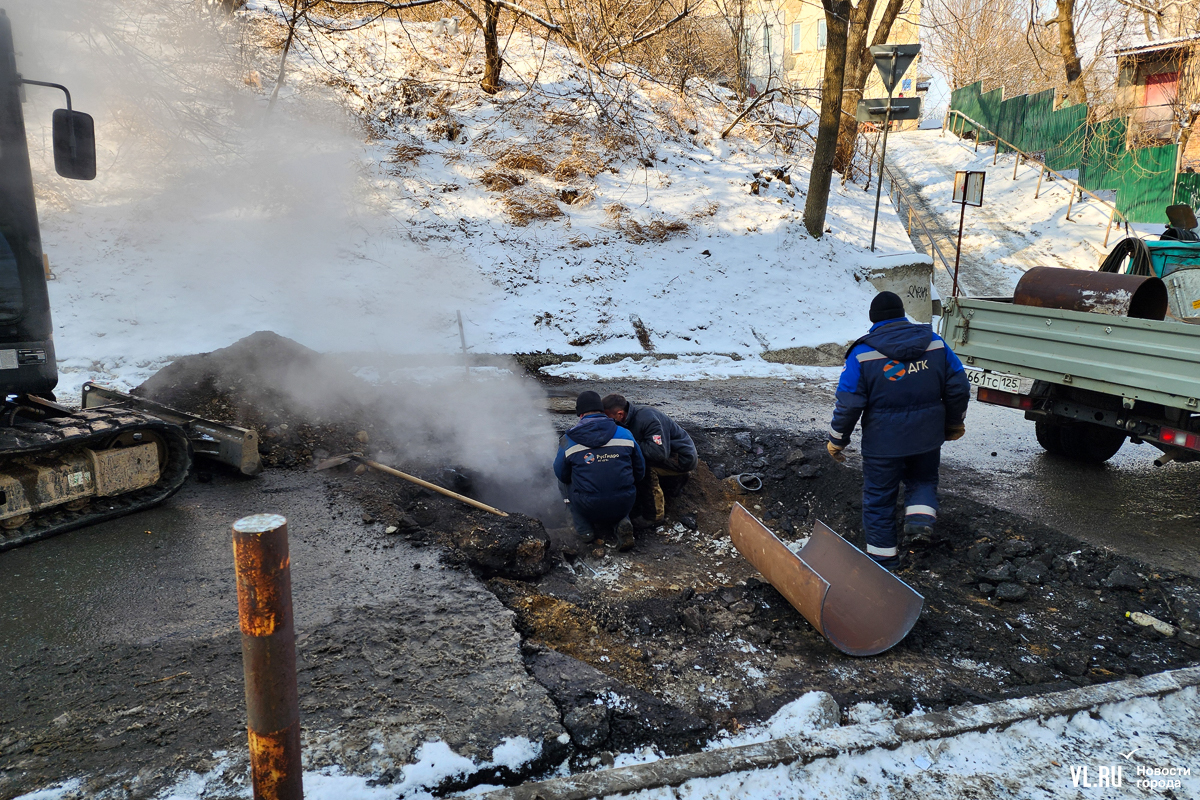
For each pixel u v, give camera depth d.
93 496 4.56
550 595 4.27
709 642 3.87
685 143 17.03
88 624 3.41
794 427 7.26
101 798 2.35
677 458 5.58
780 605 4.25
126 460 4.63
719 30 20.83
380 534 4.66
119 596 3.70
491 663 3.20
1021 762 2.77
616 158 15.58
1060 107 27.22
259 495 5.26
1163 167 21.98
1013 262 20.17
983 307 5.98
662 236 13.97
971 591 4.38
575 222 13.80
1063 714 2.99
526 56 17.30
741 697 3.35
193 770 2.49
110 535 4.46
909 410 4.42
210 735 2.67
